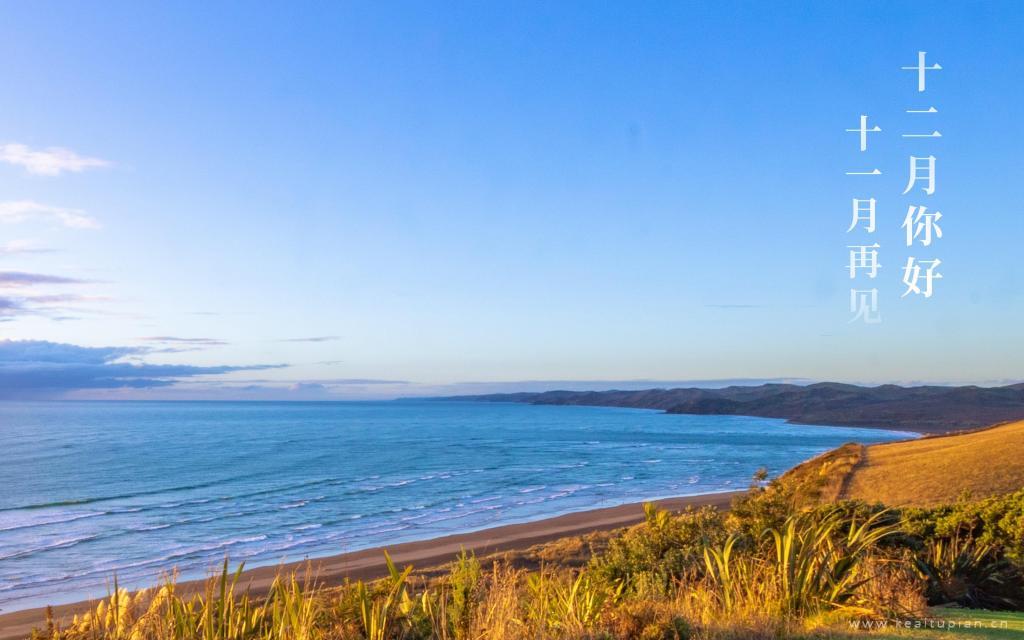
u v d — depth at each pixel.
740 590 6.53
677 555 8.86
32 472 83.81
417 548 36.91
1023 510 8.60
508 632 5.36
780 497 9.56
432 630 5.56
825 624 5.64
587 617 5.81
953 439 57.19
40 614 25.11
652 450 126.69
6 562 36.59
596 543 27.70
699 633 5.30
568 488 68.56
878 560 6.96
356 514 52.16
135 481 75.12
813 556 6.38
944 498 28.59
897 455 48.75
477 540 39.09
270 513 53.06
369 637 5.36
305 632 5.12
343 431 184.75
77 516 52.53
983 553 7.44
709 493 63.28
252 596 22.80
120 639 5.12
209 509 55.38
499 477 79.12
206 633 5.01
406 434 172.38
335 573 29.23
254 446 127.38
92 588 30.41
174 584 5.34
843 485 34.84
